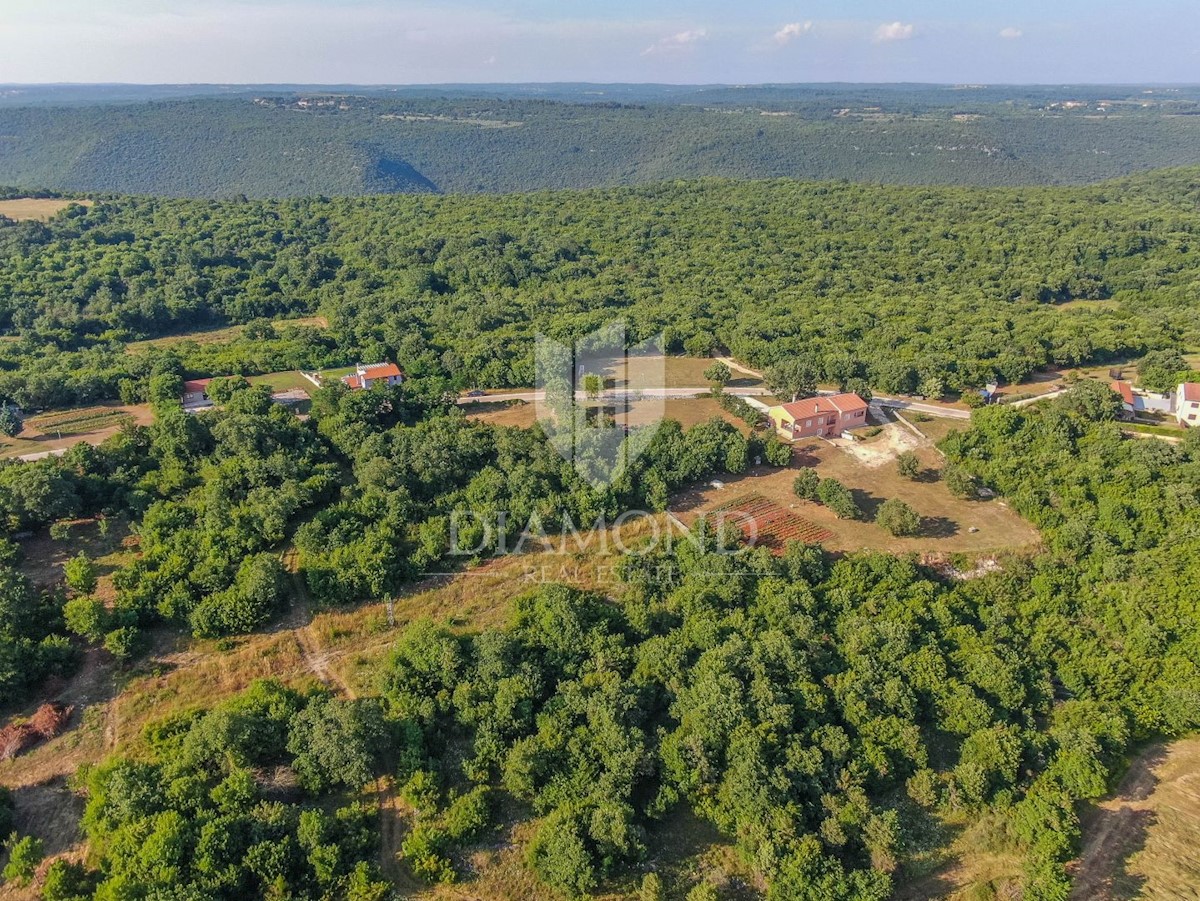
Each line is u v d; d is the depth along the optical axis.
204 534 64.50
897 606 62.62
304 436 82.00
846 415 92.62
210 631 57.28
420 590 64.50
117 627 56.16
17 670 51.38
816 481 77.75
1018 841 48.78
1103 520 72.19
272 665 56.94
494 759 50.06
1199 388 91.94
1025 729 54.81
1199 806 52.19
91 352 111.69
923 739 54.88
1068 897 45.88
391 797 48.22
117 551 65.06
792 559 66.12
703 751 49.72
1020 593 66.81
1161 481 75.38
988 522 75.06
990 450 84.81
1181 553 67.00
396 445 79.06
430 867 43.12
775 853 44.69
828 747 50.91
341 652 58.72
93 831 42.75
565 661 57.09
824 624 61.97
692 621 60.59
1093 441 82.50
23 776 47.53
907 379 102.50
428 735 51.56
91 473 71.69
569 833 44.22
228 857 41.00
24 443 83.62
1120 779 54.25
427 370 107.19
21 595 55.62
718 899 43.78
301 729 48.62
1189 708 55.91
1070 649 61.88
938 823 50.19
